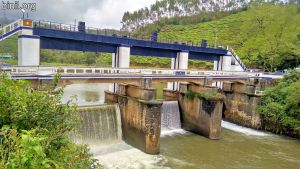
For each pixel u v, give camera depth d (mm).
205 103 36781
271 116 40438
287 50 66688
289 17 79188
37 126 6754
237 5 177125
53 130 7121
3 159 5023
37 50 30703
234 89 46781
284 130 39250
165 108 39250
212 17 161375
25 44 29672
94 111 30219
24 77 23812
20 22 29750
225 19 131125
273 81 50312
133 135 31188
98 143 30250
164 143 33500
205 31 120000
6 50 30094
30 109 7359
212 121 35938
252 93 43656
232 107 46625
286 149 33406
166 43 43812
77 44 35562
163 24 167125
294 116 38250
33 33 30359
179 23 166250
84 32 34812
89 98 47156
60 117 7684
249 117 43562
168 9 183000
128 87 33062
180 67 46750
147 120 29016
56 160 6156
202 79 40156
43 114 7434
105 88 61750
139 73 33594
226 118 47844
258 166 27906
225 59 54812
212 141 35469
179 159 28422
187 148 32156
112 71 31672
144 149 29578
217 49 52938
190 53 50469
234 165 27797
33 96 7559
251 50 79000
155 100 29922
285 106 39281
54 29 32188
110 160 26750
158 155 29219
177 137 36375
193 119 38844
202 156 29750
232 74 46031
